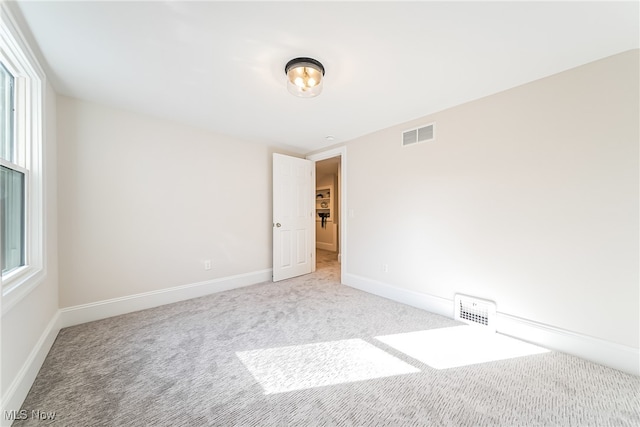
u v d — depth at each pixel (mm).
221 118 2623
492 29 1345
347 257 3398
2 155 1404
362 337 1963
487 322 2084
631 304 1518
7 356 1139
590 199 1646
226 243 3186
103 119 2299
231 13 1233
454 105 2295
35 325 1500
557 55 1570
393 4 1178
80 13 1218
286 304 2670
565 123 1735
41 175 1621
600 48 1499
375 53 1556
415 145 2621
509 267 1995
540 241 1848
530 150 1888
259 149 3545
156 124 2611
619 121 1544
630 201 1518
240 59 1615
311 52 1543
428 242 2518
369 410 1228
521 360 1651
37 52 1520
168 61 1638
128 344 1833
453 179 2324
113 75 1802
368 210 3121
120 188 2396
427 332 2049
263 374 1505
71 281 2135
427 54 1564
